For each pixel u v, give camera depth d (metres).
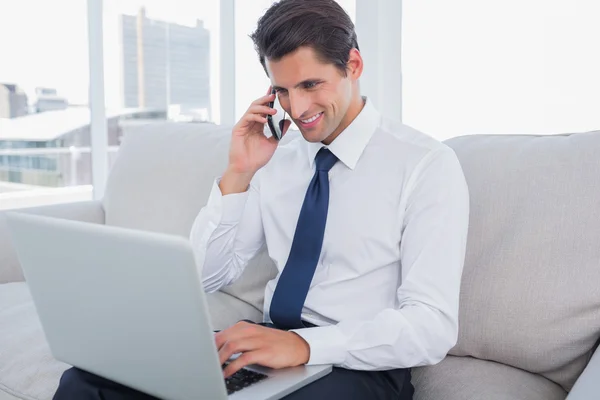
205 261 1.40
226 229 1.39
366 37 2.13
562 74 1.79
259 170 1.46
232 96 2.70
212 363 0.87
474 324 1.33
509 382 1.24
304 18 1.14
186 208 1.92
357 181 1.30
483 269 1.34
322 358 1.09
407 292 1.16
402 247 1.23
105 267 0.91
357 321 1.14
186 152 2.01
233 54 2.67
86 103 3.22
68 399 1.07
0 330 1.54
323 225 1.27
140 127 2.26
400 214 1.24
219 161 1.90
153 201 2.02
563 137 1.39
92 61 3.06
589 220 1.25
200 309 0.83
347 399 1.07
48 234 0.97
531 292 1.27
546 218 1.29
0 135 3.34
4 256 1.99
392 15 2.09
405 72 2.09
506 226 1.34
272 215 1.42
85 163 3.31
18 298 1.77
